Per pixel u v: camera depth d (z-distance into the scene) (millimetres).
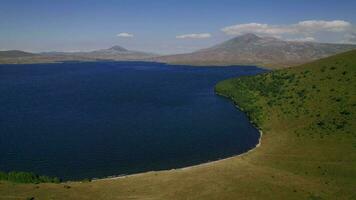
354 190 65625
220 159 93312
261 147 97875
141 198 62469
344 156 82562
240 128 123750
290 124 115375
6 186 65500
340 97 121750
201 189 66188
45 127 126875
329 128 102500
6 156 95375
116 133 119188
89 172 84750
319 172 75375
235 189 65812
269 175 73562
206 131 120875
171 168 87812
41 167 87688
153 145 106062
